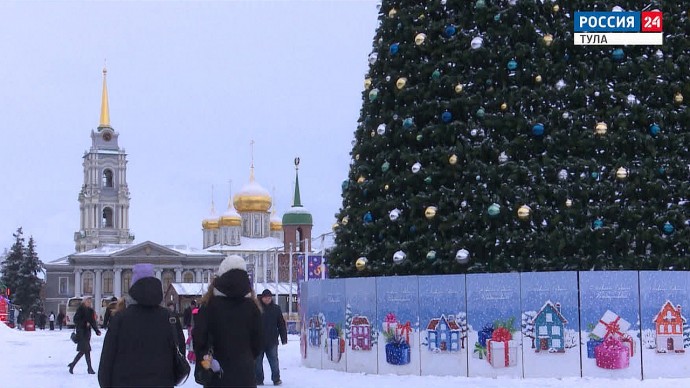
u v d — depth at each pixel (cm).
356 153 1991
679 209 1736
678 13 1847
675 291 1688
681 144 1773
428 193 1806
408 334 1778
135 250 12156
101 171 14200
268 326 1755
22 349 3738
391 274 1853
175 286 9550
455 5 1873
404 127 1831
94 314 2275
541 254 1731
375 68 1967
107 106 14488
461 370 1712
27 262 11200
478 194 1739
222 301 904
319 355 2028
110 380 847
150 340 855
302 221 8944
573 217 1722
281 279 8500
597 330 1658
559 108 1767
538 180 1728
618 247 1747
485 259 1759
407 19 1889
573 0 1819
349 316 1903
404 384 1617
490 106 1794
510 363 1675
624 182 1748
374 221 1914
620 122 1744
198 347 891
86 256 12181
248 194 12531
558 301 1664
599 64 1789
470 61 1808
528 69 1777
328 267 2083
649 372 1659
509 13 1795
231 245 12350
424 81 1861
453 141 1800
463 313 1716
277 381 1752
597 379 1631
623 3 1838
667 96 1806
